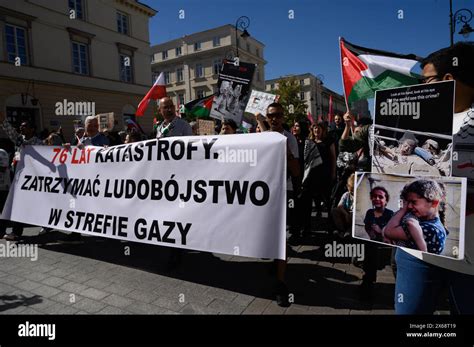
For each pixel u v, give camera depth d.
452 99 1.34
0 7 15.45
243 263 3.98
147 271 3.75
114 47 21.50
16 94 16.22
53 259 4.18
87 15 19.72
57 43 18.06
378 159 1.58
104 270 3.80
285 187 2.86
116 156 3.96
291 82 35.25
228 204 3.11
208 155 3.26
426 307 1.53
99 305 2.97
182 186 3.41
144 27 23.81
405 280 1.57
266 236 2.90
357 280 3.45
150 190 3.64
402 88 1.48
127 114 22.53
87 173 4.23
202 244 3.23
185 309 2.88
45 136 10.09
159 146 3.59
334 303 2.95
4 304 3.02
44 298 3.13
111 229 3.92
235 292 3.19
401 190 1.49
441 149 1.38
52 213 4.52
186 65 46.91
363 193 1.62
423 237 1.42
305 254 4.29
